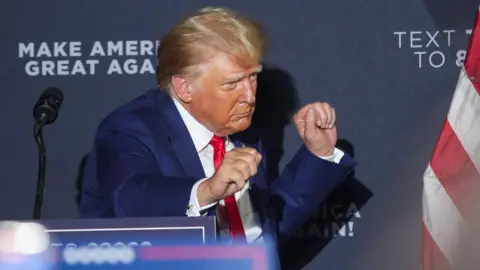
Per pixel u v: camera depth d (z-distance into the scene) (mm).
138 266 7047
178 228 7441
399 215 13875
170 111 10305
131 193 9055
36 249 6953
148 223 7422
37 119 10250
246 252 7000
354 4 13859
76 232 7375
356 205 13891
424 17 13797
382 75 13859
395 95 13859
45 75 13938
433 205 12391
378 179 13875
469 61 12383
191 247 7027
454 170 12367
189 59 9766
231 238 10336
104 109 13945
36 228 7031
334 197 13922
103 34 13914
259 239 10734
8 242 6938
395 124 13852
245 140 11414
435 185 12391
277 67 13883
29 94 13930
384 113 13867
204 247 7016
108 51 13930
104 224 7398
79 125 13953
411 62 13820
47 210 13961
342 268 13930
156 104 10484
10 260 6926
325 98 13891
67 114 13945
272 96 13883
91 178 10227
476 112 12336
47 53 13930
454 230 12344
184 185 8859
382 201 13883
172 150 10125
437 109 13820
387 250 13891
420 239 13844
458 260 12352
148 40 13922
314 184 11047
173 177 9164
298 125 10789
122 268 7043
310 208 11180
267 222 10867
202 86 9805
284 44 13891
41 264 6992
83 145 13945
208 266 7012
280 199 11148
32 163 13953
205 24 9797
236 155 8453
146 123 10172
